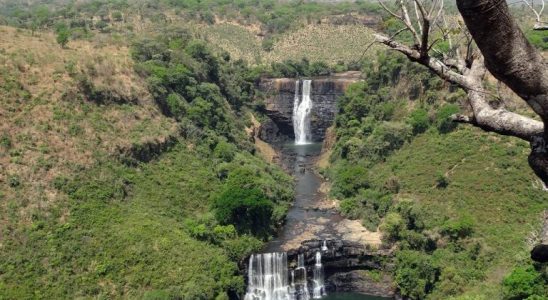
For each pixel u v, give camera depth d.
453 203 55.31
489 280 45.00
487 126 9.41
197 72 80.62
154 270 45.41
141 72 69.50
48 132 52.84
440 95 70.38
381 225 55.75
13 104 53.00
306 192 72.06
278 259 51.44
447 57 10.46
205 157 66.31
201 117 72.31
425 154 65.31
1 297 38.56
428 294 48.00
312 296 53.12
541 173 8.69
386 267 52.19
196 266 47.16
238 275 49.44
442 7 9.28
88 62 63.44
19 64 57.50
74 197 48.97
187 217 54.78
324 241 53.84
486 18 7.64
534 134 8.77
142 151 59.03
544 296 35.28
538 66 7.96
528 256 40.75
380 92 82.75
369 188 65.44
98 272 43.41
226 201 54.06
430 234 51.72
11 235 43.28
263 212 54.78
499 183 55.22
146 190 55.50
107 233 47.09
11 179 46.88
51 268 42.28
